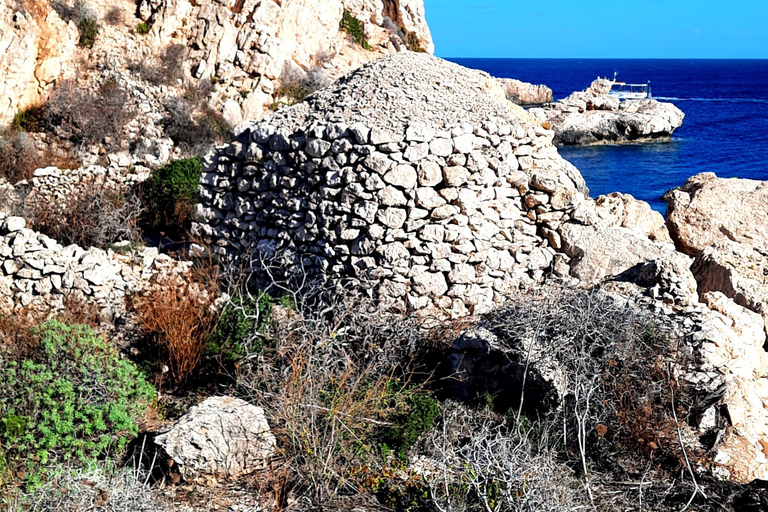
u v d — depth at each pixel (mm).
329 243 9281
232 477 6402
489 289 9602
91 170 14594
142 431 6938
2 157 17969
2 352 7012
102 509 5508
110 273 9430
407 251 9078
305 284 9500
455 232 9219
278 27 26438
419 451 6980
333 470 6289
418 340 8555
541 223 10086
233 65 25156
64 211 12055
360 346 8156
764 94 114188
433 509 6039
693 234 12578
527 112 14414
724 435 7039
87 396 6625
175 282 8906
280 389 6852
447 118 9766
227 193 10477
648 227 12484
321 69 28125
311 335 7508
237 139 10375
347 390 6902
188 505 5980
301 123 10008
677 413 7117
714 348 7668
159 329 8086
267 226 10055
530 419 7367
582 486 6289
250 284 10078
